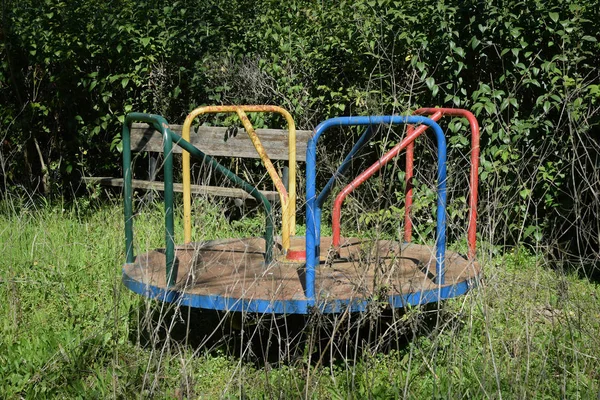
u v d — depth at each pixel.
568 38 6.36
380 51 7.34
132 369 4.18
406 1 7.27
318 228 4.97
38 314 5.26
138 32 8.45
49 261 6.33
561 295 4.54
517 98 6.90
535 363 4.28
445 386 4.07
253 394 4.02
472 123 5.12
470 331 4.04
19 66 8.85
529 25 6.66
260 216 7.18
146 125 8.47
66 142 8.98
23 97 8.98
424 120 4.58
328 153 7.77
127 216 5.17
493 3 6.80
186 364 3.99
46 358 4.54
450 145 6.90
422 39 6.96
